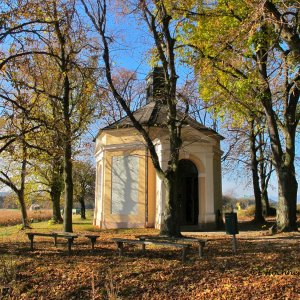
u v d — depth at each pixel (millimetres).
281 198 19156
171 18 17375
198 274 9852
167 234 17062
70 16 17141
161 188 24172
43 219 47750
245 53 14742
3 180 27766
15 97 16625
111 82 17609
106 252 13445
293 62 12133
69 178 20766
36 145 17250
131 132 26109
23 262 11750
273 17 11820
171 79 17625
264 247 13664
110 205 26047
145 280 9570
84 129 23438
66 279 9914
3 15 14422
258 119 20203
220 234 20266
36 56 17719
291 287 8492
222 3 16688
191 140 24828
